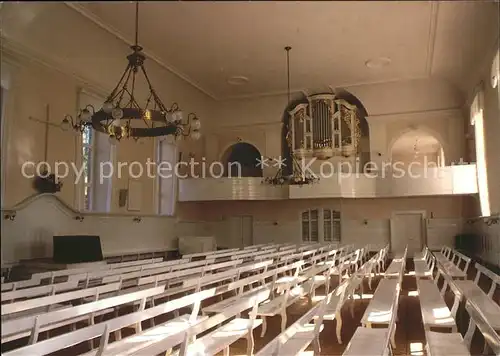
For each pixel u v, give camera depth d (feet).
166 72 49.06
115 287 18.85
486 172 43.68
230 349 18.25
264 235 61.87
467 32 32.86
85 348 18.67
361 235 58.65
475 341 18.34
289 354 12.54
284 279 26.50
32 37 28.48
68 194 38.55
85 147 43.27
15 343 15.74
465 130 53.62
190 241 53.67
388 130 56.95
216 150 62.95
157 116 30.55
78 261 35.19
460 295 18.48
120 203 46.11
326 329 21.12
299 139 60.03
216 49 43.42
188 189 56.90
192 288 24.21
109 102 30.04
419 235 56.90
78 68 36.58
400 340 19.21
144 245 49.34
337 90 58.39
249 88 57.00
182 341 11.59
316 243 58.75
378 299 19.17
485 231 44.65
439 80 53.67
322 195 55.06
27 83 32.14
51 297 15.49
